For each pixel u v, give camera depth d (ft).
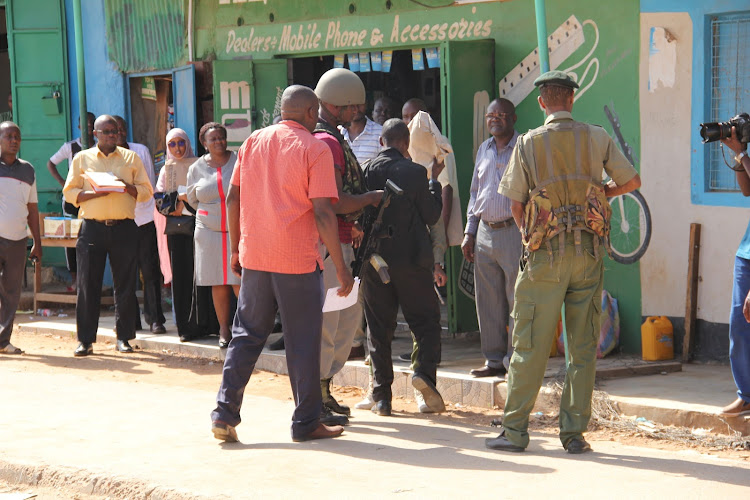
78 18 30.27
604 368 22.61
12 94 40.01
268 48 32.96
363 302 22.77
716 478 15.14
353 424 19.62
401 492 14.38
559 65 26.25
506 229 22.21
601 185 16.39
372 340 20.65
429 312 20.43
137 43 37.22
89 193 27.96
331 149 18.07
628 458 16.51
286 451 16.94
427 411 21.20
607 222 16.44
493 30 27.55
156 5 36.22
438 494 14.25
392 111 29.25
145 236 30.50
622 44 24.98
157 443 17.71
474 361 24.76
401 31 29.53
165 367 27.07
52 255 40.06
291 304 17.16
